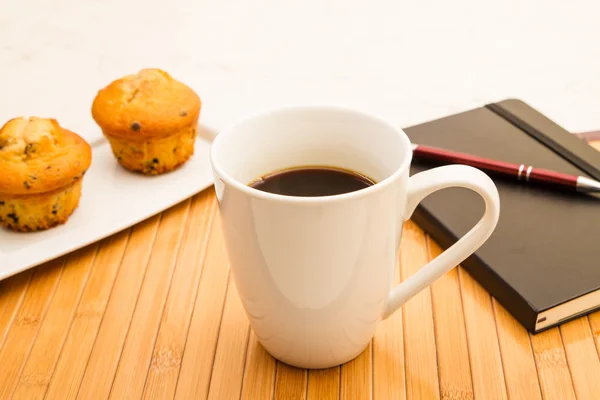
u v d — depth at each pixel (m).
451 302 0.64
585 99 0.89
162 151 0.75
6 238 0.70
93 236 0.68
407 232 0.70
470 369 0.60
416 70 0.96
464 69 0.96
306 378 0.60
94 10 1.12
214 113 0.88
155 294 0.65
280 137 0.61
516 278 0.63
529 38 1.03
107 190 0.75
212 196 0.74
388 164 0.60
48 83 0.94
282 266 0.56
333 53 1.01
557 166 0.72
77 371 0.60
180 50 1.01
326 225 0.54
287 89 0.93
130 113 0.74
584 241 0.65
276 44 1.03
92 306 0.65
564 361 0.60
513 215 0.67
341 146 0.61
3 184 0.68
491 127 0.77
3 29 1.06
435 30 1.06
